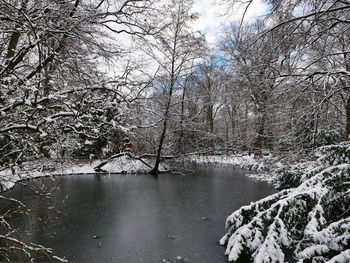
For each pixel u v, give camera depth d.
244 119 9.45
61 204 8.82
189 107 19.83
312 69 5.82
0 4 4.74
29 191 9.65
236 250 4.24
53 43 5.96
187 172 18.22
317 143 7.02
